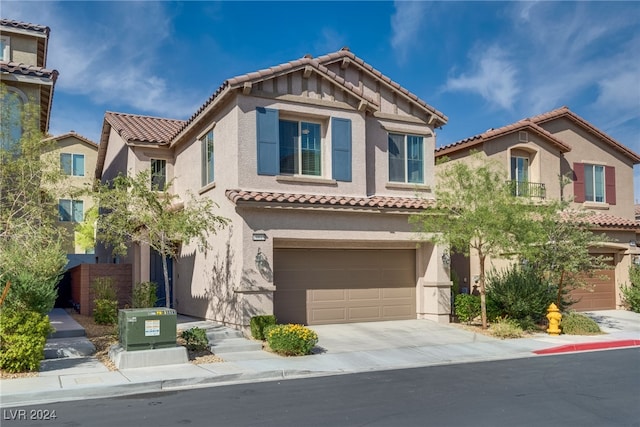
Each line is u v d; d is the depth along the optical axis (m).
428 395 9.39
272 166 15.99
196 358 12.27
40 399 9.18
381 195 18.11
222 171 16.59
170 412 8.34
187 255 19.19
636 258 23.31
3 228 12.06
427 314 18.00
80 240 30.47
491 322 17.58
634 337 16.41
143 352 11.41
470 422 7.73
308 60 16.62
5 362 10.57
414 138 19.09
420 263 18.30
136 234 14.86
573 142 23.50
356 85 18.14
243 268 14.75
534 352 14.05
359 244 17.20
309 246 16.52
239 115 15.64
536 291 17.30
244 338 14.18
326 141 17.14
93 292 18.11
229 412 8.32
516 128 21.34
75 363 11.67
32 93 16.69
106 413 8.31
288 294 16.27
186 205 19.20
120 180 13.93
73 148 36.22
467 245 16.50
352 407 8.59
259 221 15.15
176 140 20.20
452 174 16.39
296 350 12.80
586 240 17.52
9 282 11.42
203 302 17.48
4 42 20.84
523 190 19.45
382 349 13.78
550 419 7.87
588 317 18.73
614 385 10.16
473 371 11.62
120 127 21.55
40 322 11.17
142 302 16.83
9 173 12.16
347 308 17.14
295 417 8.02
